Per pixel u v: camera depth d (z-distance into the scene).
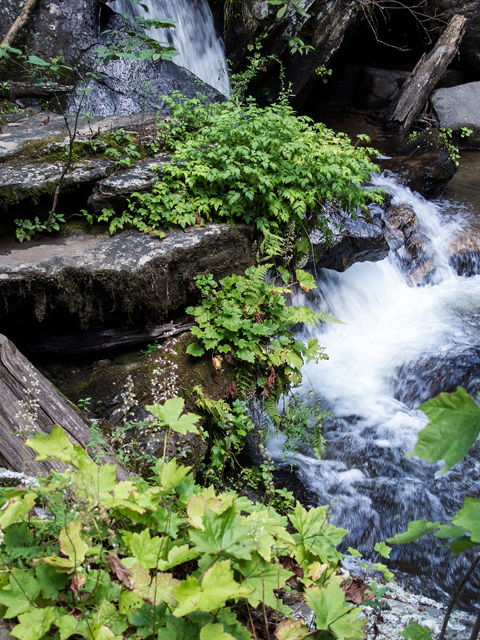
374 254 6.38
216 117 5.08
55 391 3.28
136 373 4.14
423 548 3.80
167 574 1.83
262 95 9.48
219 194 4.86
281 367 4.61
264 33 8.39
